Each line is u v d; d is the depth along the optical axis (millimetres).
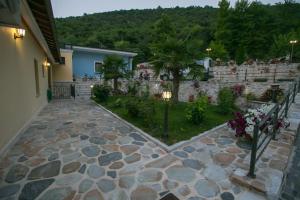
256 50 28109
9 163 3576
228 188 2904
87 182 3018
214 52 24625
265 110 5863
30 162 3615
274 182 2906
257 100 9977
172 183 3008
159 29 34125
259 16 29703
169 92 4699
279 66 13508
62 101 12000
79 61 17984
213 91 11414
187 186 2941
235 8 30188
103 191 2811
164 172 3314
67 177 3143
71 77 16219
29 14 4289
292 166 3410
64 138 4883
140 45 35781
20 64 5465
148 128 5582
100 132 5379
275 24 29203
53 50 9922
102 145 4441
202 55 8344
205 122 6297
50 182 3006
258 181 2928
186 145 4484
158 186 2934
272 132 4453
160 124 5922
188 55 8172
